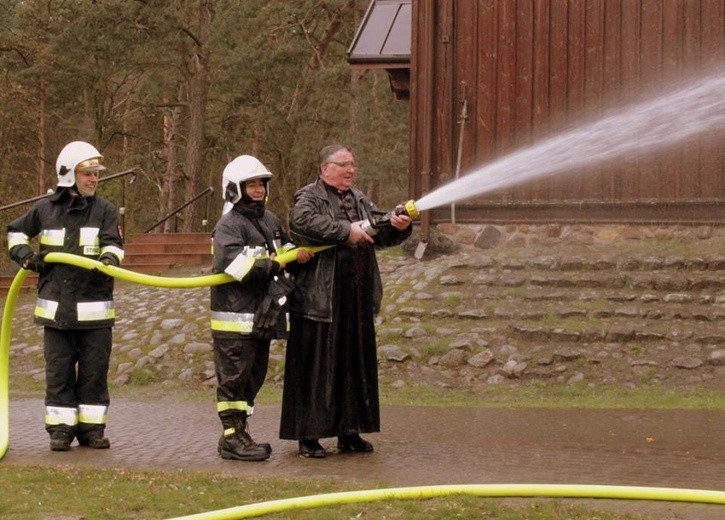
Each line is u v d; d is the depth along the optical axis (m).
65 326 8.30
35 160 46.38
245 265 7.66
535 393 11.95
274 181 41.19
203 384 13.20
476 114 17.72
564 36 17.31
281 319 7.79
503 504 6.21
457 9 17.80
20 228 8.58
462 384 12.58
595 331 13.15
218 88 36.97
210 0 36.41
